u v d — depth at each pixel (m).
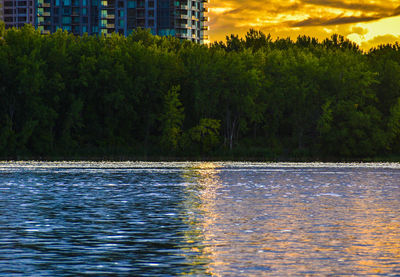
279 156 176.88
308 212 54.66
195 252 36.16
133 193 73.50
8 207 57.97
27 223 47.09
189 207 58.56
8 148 162.62
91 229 44.28
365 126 177.25
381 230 44.16
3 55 169.25
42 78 168.62
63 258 34.41
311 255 35.41
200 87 180.00
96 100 179.75
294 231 43.53
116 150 172.62
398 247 37.81
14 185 83.25
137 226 45.78
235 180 96.62
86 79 174.25
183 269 32.06
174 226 45.78
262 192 75.50
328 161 167.38
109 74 176.25
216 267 32.50
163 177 102.38
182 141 174.50
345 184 89.75
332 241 39.66
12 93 168.62
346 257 34.94
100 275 30.91
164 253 35.81
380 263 33.47
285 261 33.91
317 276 30.75
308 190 78.88
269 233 42.62
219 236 41.34
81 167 127.94
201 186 84.50
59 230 43.75
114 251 36.31
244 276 30.78
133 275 30.91
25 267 32.34
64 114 175.00
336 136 176.50
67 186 82.69
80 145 174.62
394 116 179.50
